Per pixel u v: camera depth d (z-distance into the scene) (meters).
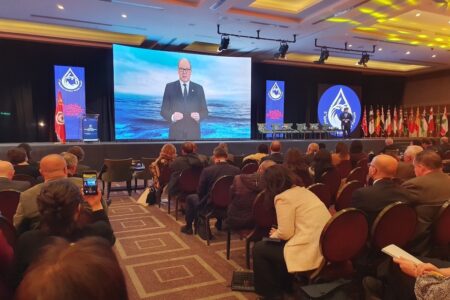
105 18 7.68
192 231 3.98
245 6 7.05
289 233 2.21
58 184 1.53
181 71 10.18
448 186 2.43
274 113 12.58
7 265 1.41
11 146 7.29
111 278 0.52
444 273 1.49
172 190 4.57
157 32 8.81
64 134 8.23
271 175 2.34
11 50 9.15
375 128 14.20
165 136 10.02
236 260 3.17
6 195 2.57
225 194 3.56
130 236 3.85
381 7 6.73
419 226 2.34
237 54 11.48
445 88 13.90
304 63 12.60
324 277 2.11
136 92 9.53
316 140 10.90
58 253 0.54
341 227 1.96
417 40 9.53
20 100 9.48
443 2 6.43
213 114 10.70
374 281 2.09
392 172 2.39
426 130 14.02
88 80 10.16
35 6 6.98
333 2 6.73
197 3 6.82
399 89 15.34
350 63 13.34
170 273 2.88
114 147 8.20
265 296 2.36
